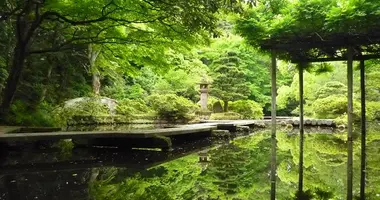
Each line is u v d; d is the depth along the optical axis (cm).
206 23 598
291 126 1599
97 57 1506
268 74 2545
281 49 1066
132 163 577
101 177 455
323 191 383
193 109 1692
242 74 1919
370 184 423
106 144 781
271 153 712
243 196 356
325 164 577
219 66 1877
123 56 1134
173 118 1650
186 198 347
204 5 566
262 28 946
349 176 474
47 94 1459
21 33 884
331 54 1148
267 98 2433
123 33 980
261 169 521
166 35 891
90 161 595
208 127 1042
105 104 1616
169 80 2064
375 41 934
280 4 927
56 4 784
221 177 460
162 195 360
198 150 764
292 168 534
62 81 1622
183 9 583
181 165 557
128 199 342
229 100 1945
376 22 800
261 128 1506
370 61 1319
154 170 511
